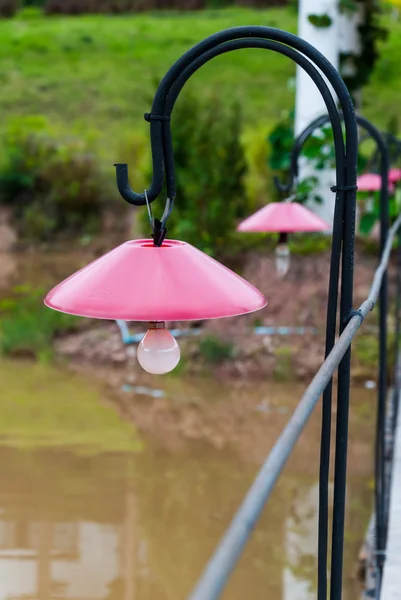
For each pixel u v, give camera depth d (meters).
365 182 9.18
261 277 11.48
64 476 7.15
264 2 33.50
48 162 20.66
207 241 12.19
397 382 8.58
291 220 5.07
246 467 7.44
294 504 6.55
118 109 27.16
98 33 32.47
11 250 19.92
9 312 13.17
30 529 6.11
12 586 5.26
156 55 30.59
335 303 2.85
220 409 9.07
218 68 28.59
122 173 2.44
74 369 10.61
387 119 23.97
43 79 29.14
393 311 11.43
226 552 1.36
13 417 8.74
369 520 6.21
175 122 12.56
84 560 5.66
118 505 6.58
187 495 6.77
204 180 12.36
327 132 10.83
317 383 2.12
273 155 11.43
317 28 11.17
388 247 5.23
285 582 5.34
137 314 2.11
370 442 8.02
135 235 13.84
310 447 7.88
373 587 5.00
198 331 10.91
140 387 9.86
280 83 27.45
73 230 20.48
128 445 7.96
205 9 34.28
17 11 35.03
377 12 11.78
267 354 10.21
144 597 5.16
